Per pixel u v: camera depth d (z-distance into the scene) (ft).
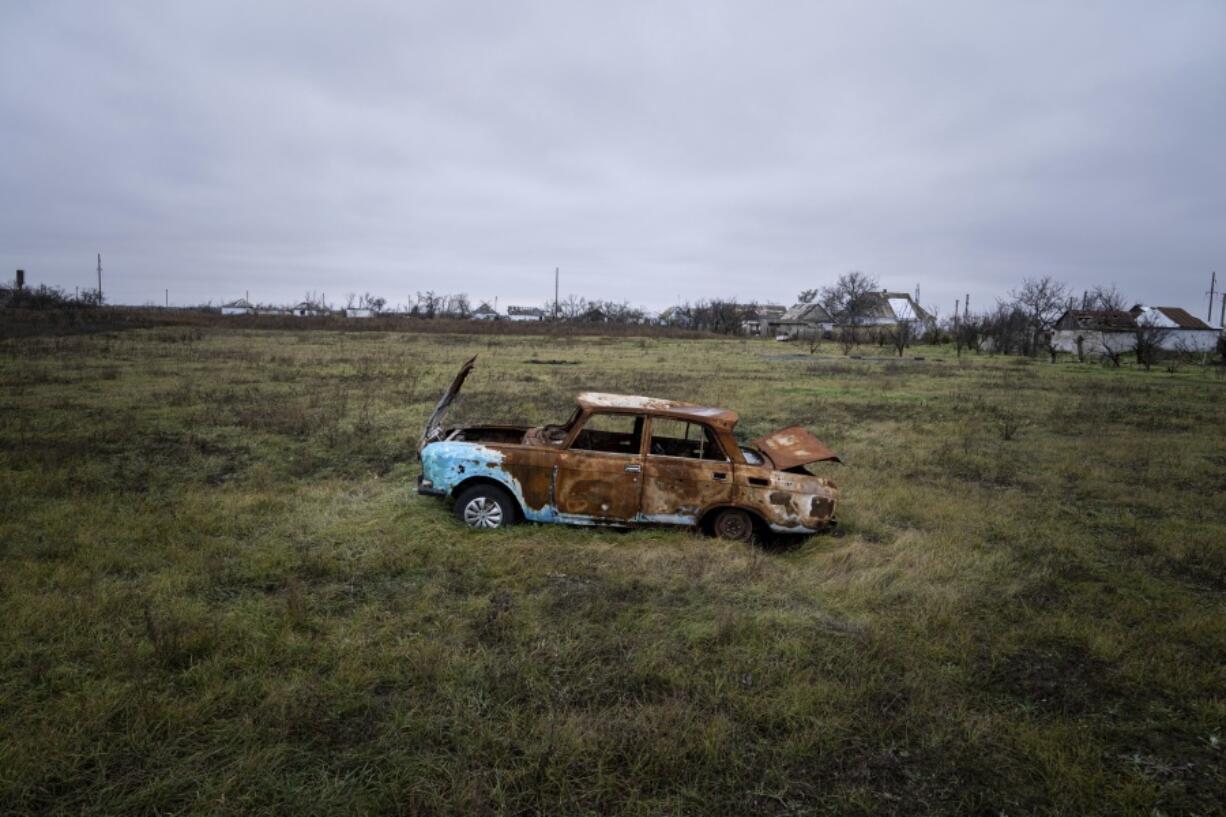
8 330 120.78
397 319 245.24
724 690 12.90
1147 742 12.11
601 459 21.42
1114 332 162.40
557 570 18.47
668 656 14.10
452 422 42.16
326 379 64.49
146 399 48.62
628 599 16.94
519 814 9.59
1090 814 10.19
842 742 11.66
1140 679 14.03
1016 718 12.65
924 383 79.10
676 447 23.38
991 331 163.53
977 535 23.41
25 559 17.78
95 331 132.57
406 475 29.43
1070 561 21.20
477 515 21.75
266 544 19.66
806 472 23.30
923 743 11.66
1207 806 10.48
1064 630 15.99
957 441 41.75
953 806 10.26
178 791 9.70
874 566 19.72
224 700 11.64
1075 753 11.50
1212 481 33.30
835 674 13.73
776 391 65.92
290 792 9.70
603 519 21.53
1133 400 66.80
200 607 15.14
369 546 19.70
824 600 17.37
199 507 22.97
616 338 193.36
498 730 11.30
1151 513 27.63
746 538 21.67
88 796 9.50
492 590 17.11
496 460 21.48
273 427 38.78
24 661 12.71
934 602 17.25
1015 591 18.48
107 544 19.06
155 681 12.16
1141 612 17.38
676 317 332.60
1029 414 54.75
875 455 36.83
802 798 10.30
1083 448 40.70
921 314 286.87
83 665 12.69
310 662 13.21
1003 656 14.90
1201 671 14.46
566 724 11.34
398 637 14.42
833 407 55.67
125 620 14.35
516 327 230.48
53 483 25.30
